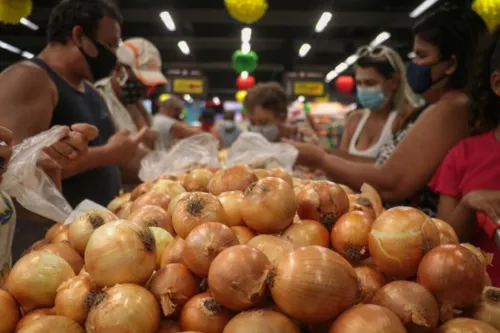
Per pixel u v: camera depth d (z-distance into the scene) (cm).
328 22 1048
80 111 197
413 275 82
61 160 143
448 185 155
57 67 195
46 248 94
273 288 70
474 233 142
